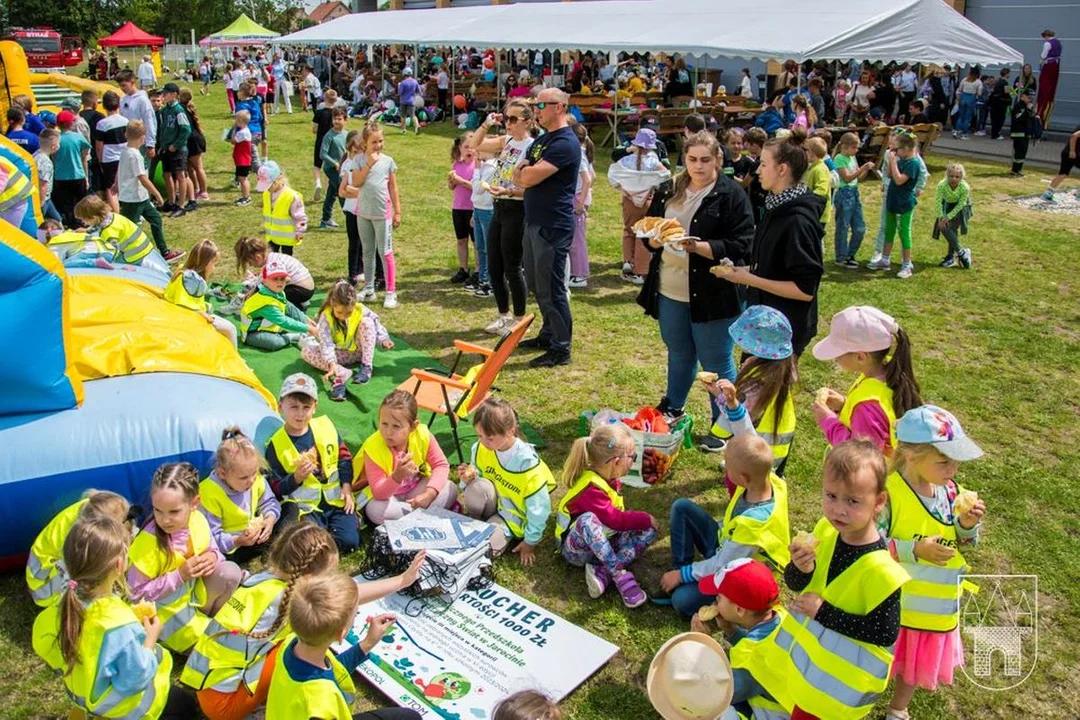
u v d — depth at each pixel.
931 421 3.43
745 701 3.54
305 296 8.47
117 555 3.24
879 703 3.90
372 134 8.59
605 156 19.47
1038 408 6.96
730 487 4.96
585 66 27.64
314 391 4.79
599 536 4.54
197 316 6.83
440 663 4.00
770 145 5.09
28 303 4.55
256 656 3.49
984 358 7.98
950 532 3.57
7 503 4.40
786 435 4.84
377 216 8.75
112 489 4.60
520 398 6.93
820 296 9.66
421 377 5.79
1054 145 21.50
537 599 4.56
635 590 4.48
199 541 4.04
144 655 3.28
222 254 11.08
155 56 46.59
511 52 31.38
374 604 4.40
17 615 4.34
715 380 4.61
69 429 4.62
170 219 13.01
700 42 16.86
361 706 3.81
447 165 18.36
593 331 8.48
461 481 5.11
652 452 5.59
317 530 3.67
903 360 4.15
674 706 3.28
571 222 7.20
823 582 3.16
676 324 5.87
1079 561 4.96
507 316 8.33
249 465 4.32
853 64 23.95
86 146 11.88
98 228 8.16
